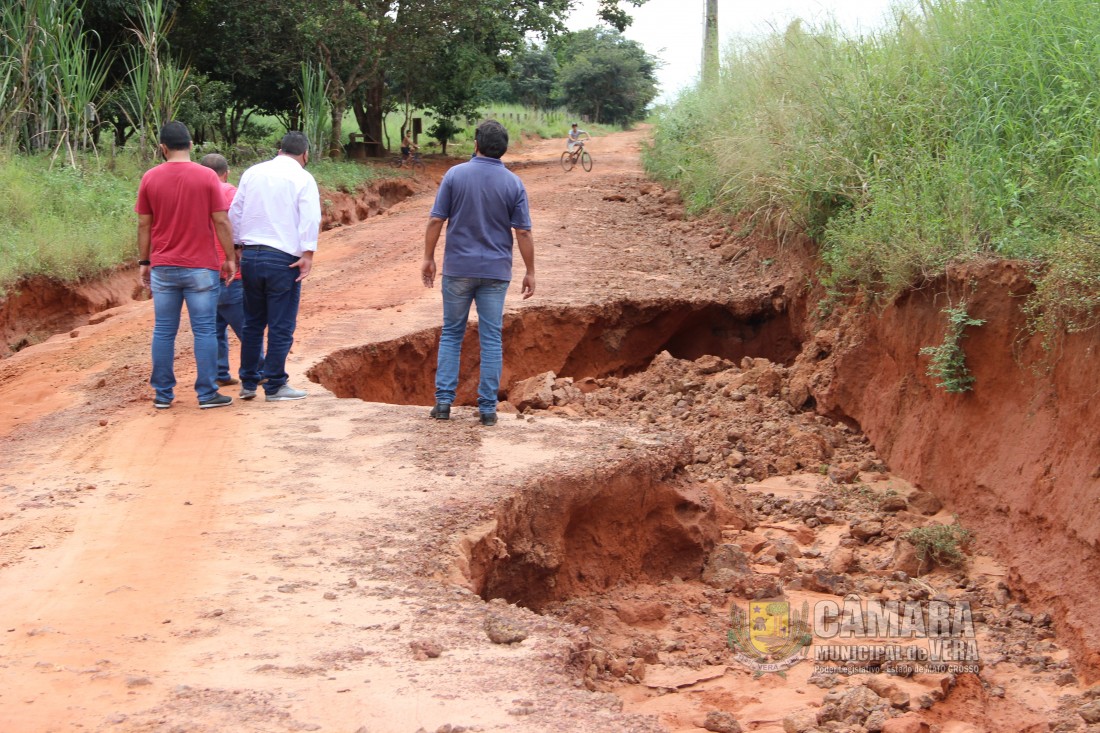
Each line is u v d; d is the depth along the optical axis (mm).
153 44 20859
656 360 11180
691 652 5340
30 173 16719
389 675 3623
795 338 11469
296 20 27500
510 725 3254
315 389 8094
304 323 10648
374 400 9742
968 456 7305
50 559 4758
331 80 29234
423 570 4688
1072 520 5891
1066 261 6270
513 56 33469
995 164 8266
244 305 7633
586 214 17562
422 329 10258
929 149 9469
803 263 11383
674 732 3902
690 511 6570
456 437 6684
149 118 21312
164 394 7555
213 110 26812
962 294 7434
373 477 5902
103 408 7762
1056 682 5098
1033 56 8648
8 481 6027
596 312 11398
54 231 14258
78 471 6168
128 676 3539
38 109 19078
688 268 13484
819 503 7699
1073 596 5652
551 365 11234
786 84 12758
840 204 10727
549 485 5867
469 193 6703
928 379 8047
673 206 17750
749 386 10039
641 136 50125
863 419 9000
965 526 7031
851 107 11094
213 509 5422
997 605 6078
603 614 5758
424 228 18000
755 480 8469
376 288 12586
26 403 8562
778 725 4391
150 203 7305
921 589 6285
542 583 5824
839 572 6570
